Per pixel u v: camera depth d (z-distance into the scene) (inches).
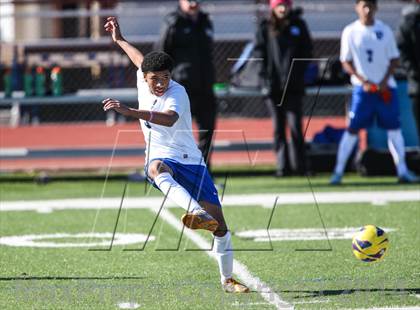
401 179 1309.1
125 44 730.2
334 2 1871.3
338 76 1446.9
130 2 1771.7
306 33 1328.7
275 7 1312.7
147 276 728.3
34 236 935.7
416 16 1338.6
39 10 1797.5
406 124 1435.8
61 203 1178.6
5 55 1654.8
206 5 1793.8
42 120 1745.8
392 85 1267.2
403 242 860.6
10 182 1417.3
